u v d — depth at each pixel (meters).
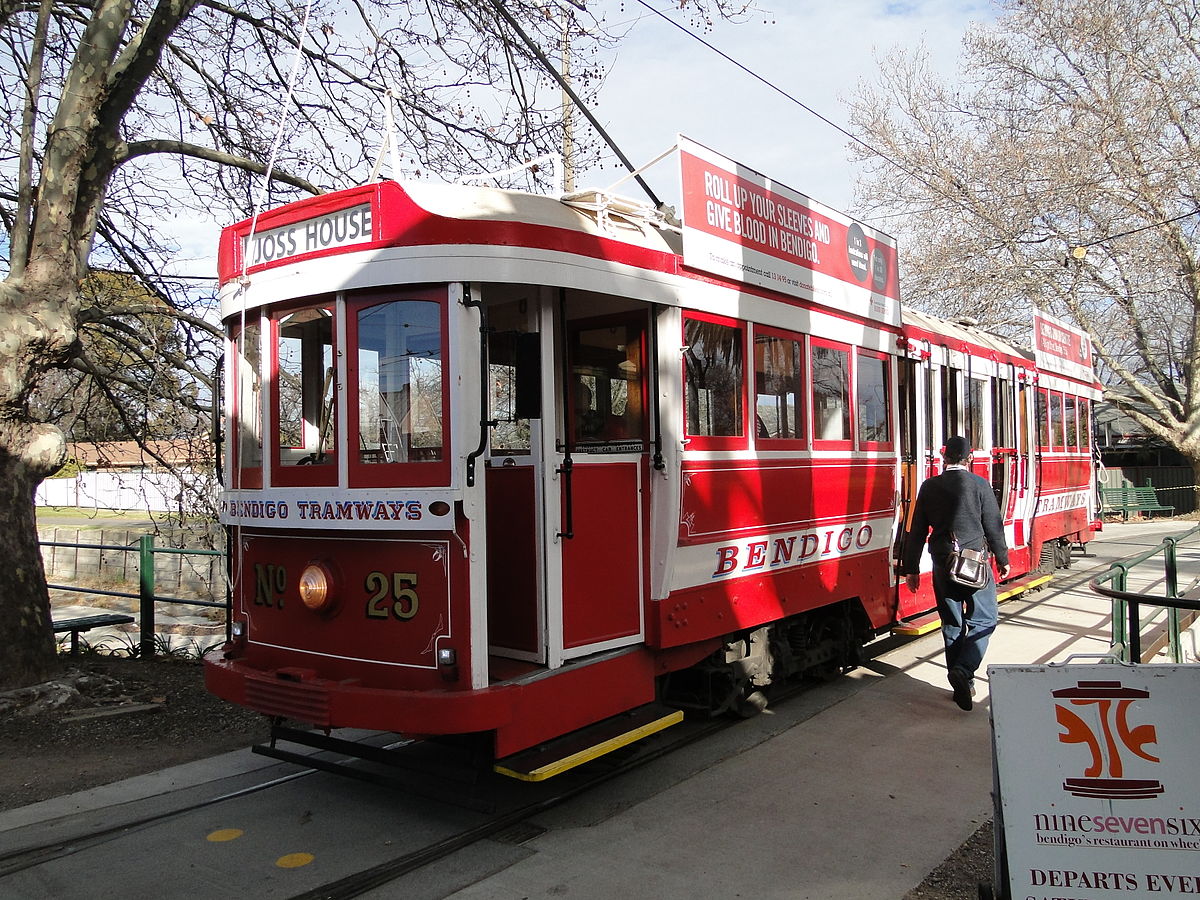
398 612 4.55
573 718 4.77
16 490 7.37
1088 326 26.11
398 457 4.55
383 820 4.90
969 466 9.66
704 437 5.70
